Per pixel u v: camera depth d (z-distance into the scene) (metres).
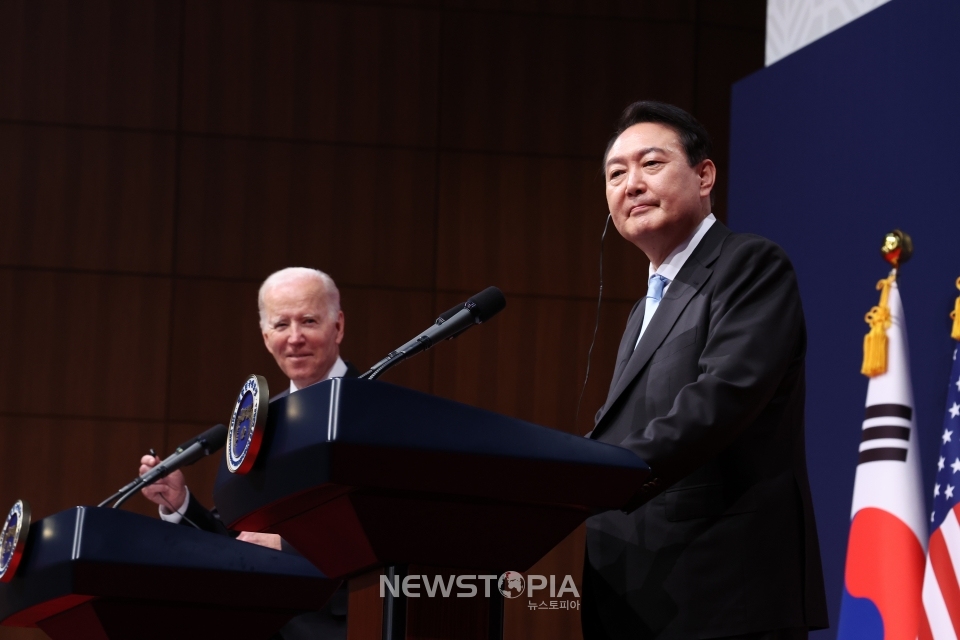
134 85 12.90
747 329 3.87
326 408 2.76
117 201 12.78
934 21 7.00
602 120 13.36
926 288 6.71
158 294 12.73
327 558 3.26
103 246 12.72
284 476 2.86
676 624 3.83
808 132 8.22
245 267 12.84
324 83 13.14
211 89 12.99
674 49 13.48
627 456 3.08
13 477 12.31
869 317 6.78
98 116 12.83
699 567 3.87
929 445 6.45
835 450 7.47
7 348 12.48
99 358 12.60
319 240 12.97
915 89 7.10
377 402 2.78
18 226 12.64
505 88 13.33
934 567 5.90
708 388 3.63
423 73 13.27
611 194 4.64
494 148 13.27
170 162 12.88
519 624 12.48
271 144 13.00
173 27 13.00
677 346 4.12
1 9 12.84
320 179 13.03
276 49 13.11
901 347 6.66
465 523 3.03
